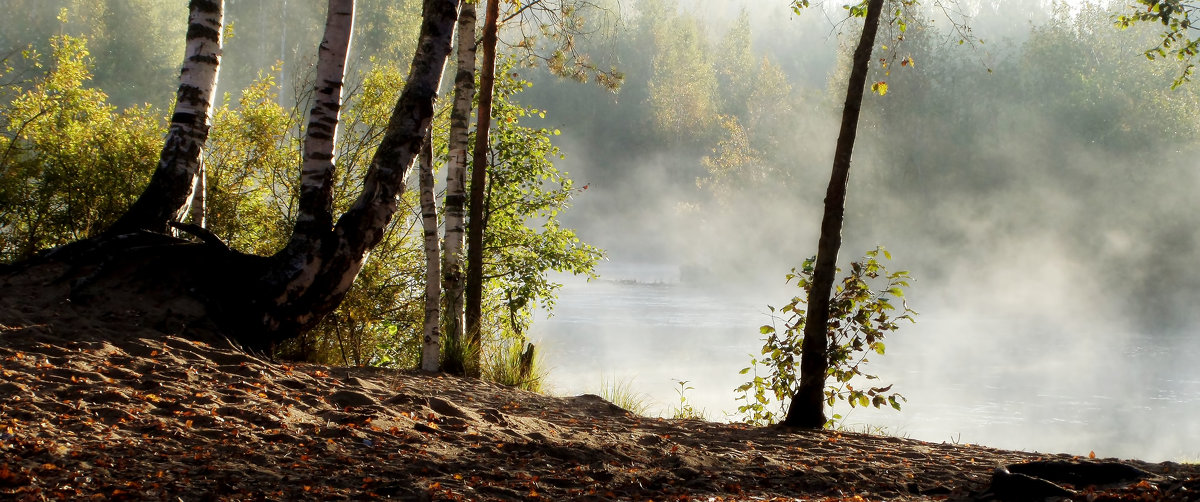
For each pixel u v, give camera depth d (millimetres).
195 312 9250
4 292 8758
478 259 13391
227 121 13922
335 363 13039
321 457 5742
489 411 8023
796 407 9742
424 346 11820
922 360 25281
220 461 5355
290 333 10125
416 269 15016
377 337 14727
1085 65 55938
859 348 9852
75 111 13227
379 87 14922
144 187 12625
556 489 5609
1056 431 16547
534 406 9664
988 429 16672
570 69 13711
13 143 12617
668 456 6855
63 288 9023
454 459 6074
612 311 37875
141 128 13156
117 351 7773
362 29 49938
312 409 7062
